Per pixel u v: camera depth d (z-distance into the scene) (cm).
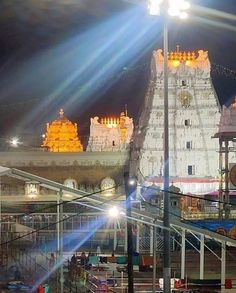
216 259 6594
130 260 3594
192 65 10281
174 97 10194
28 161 10588
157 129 10025
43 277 4747
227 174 8362
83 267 5634
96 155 10581
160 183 9644
